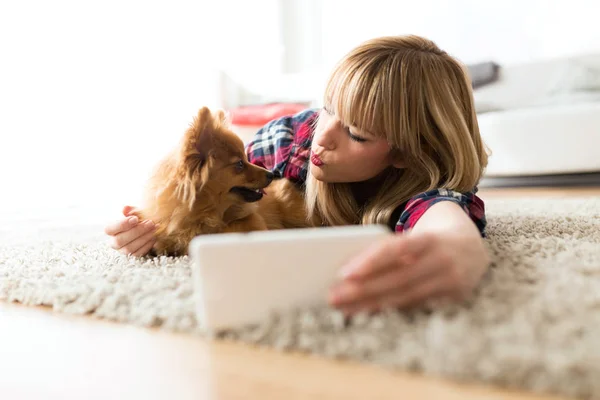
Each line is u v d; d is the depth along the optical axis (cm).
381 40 134
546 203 238
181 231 141
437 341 67
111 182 392
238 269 80
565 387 59
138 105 408
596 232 150
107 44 385
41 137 352
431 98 126
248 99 477
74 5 363
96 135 382
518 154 357
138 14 406
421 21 532
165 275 113
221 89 462
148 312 92
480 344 66
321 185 146
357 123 123
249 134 393
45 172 357
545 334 68
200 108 142
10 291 116
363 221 137
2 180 339
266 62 553
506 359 63
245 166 150
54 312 103
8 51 331
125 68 398
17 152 342
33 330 93
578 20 462
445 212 102
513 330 69
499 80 414
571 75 393
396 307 77
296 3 584
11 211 310
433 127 128
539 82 404
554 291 84
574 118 335
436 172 128
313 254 81
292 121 184
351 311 78
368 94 121
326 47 584
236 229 145
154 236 140
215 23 479
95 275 119
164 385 68
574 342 66
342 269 80
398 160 132
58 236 204
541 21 478
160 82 425
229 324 81
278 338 77
